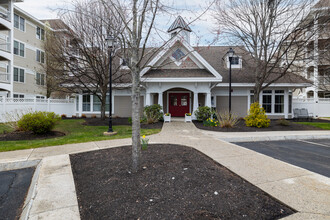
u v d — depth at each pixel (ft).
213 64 59.72
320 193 10.28
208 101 44.75
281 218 8.18
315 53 46.11
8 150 20.11
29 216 8.20
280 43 40.34
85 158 16.90
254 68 54.44
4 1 55.77
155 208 8.91
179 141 24.09
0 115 42.86
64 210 8.71
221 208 8.90
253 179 12.12
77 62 41.42
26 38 69.56
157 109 42.57
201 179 11.94
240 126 38.83
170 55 46.34
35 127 28.63
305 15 39.42
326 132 33.17
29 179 13.74
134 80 13.30
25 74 69.10
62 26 40.01
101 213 8.66
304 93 87.92
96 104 56.75
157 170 13.28
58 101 57.31
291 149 22.54
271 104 55.83
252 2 42.45
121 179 11.98
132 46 13.61
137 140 13.12
